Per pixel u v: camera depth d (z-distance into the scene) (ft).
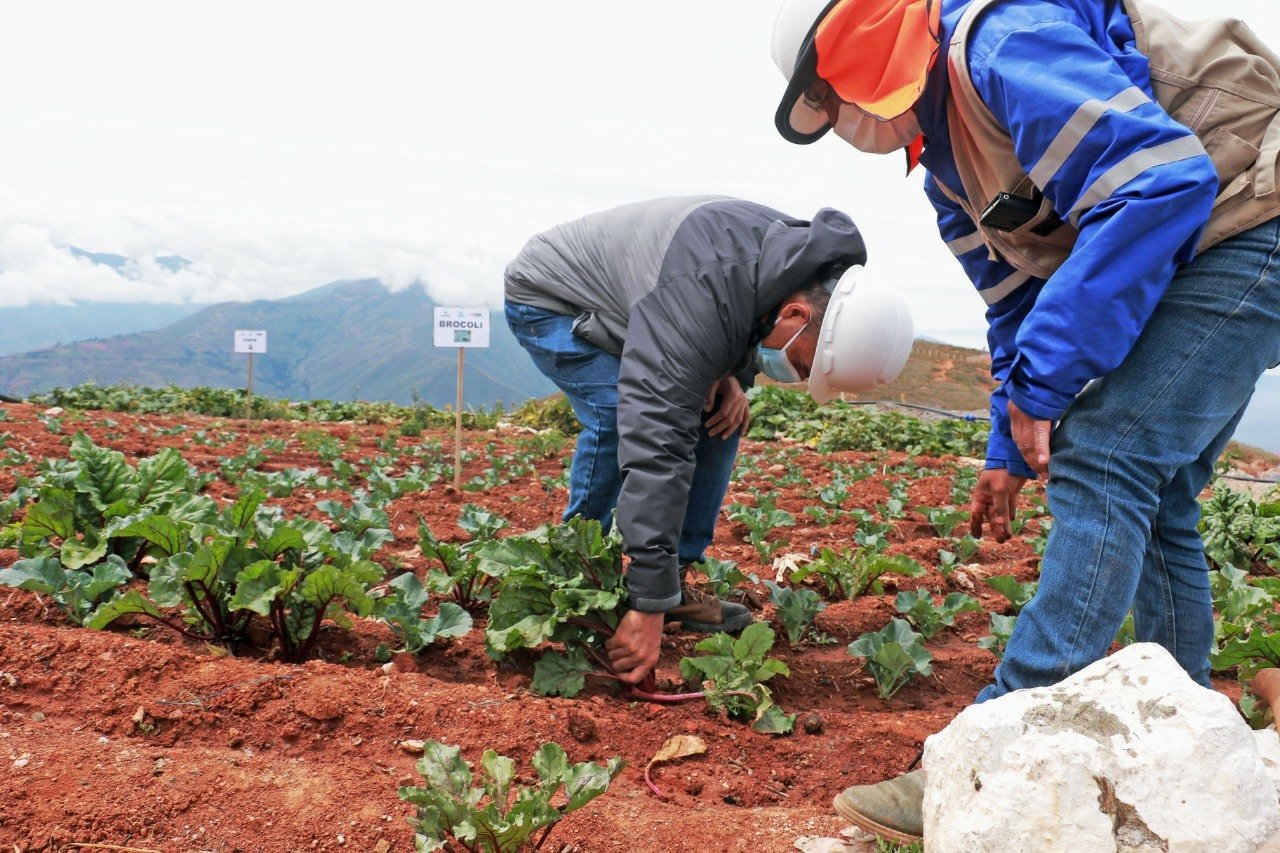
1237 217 6.95
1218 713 5.60
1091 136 6.54
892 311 8.96
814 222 9.21
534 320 11.41
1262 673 8.52
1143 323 6.73
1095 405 7.32
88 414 41.86
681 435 9.30
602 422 11.48
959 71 7.20
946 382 83.35
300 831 6.83
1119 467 7.25
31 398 50.90
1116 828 5.45
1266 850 5.30
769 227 9.49
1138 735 5.66
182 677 9.05
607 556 10.58
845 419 48.16
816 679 11.45
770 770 8.87
